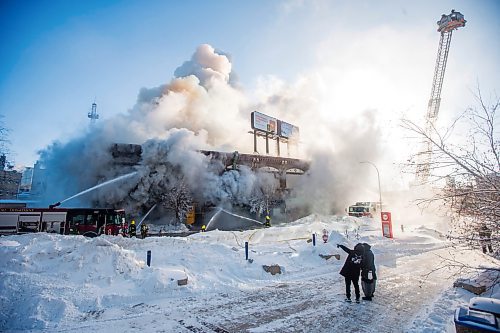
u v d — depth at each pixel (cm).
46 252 899
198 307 702
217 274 989
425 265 1224
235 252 1215
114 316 638
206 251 1189
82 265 866
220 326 583
